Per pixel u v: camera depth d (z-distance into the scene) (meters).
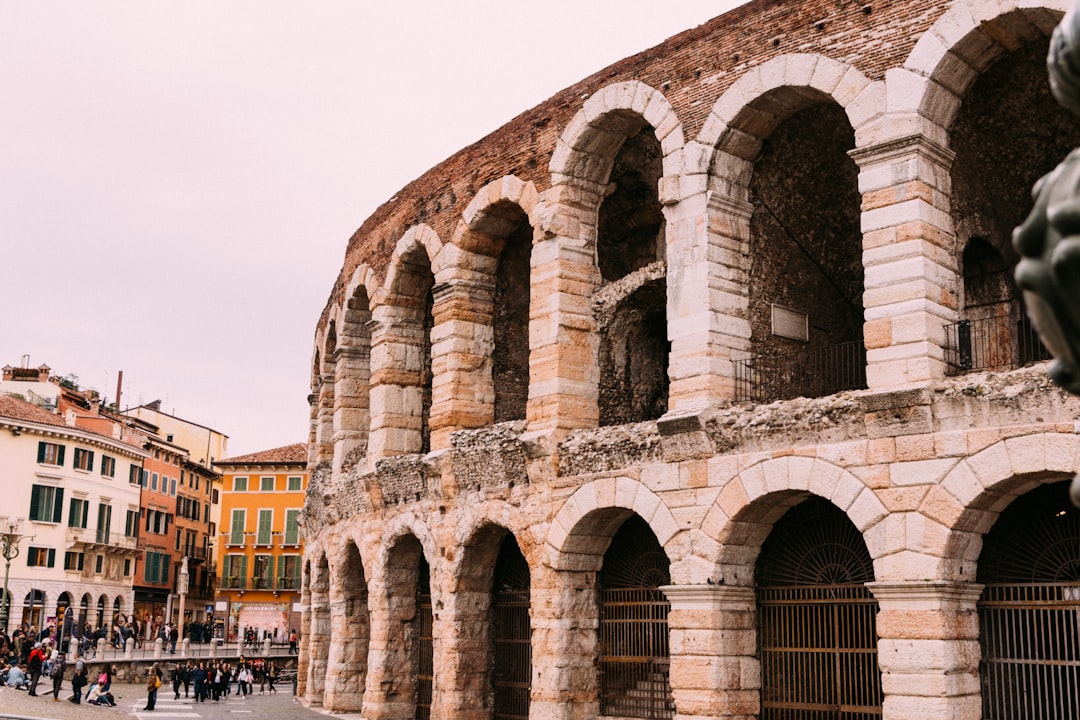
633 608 30.11
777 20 26.83
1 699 43.31
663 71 29.41
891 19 24.75
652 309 32.78
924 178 24.00
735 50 27.69
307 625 51.34
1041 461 21.34
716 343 27.19
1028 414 21.77
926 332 23.28
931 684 22.17
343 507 42.12
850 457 23.95
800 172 29.16
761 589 26.91
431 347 39.84
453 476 34.22
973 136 26.17
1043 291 4.86
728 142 27.72
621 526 30.78
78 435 88.31
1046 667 22.38
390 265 39.81
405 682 37.78
